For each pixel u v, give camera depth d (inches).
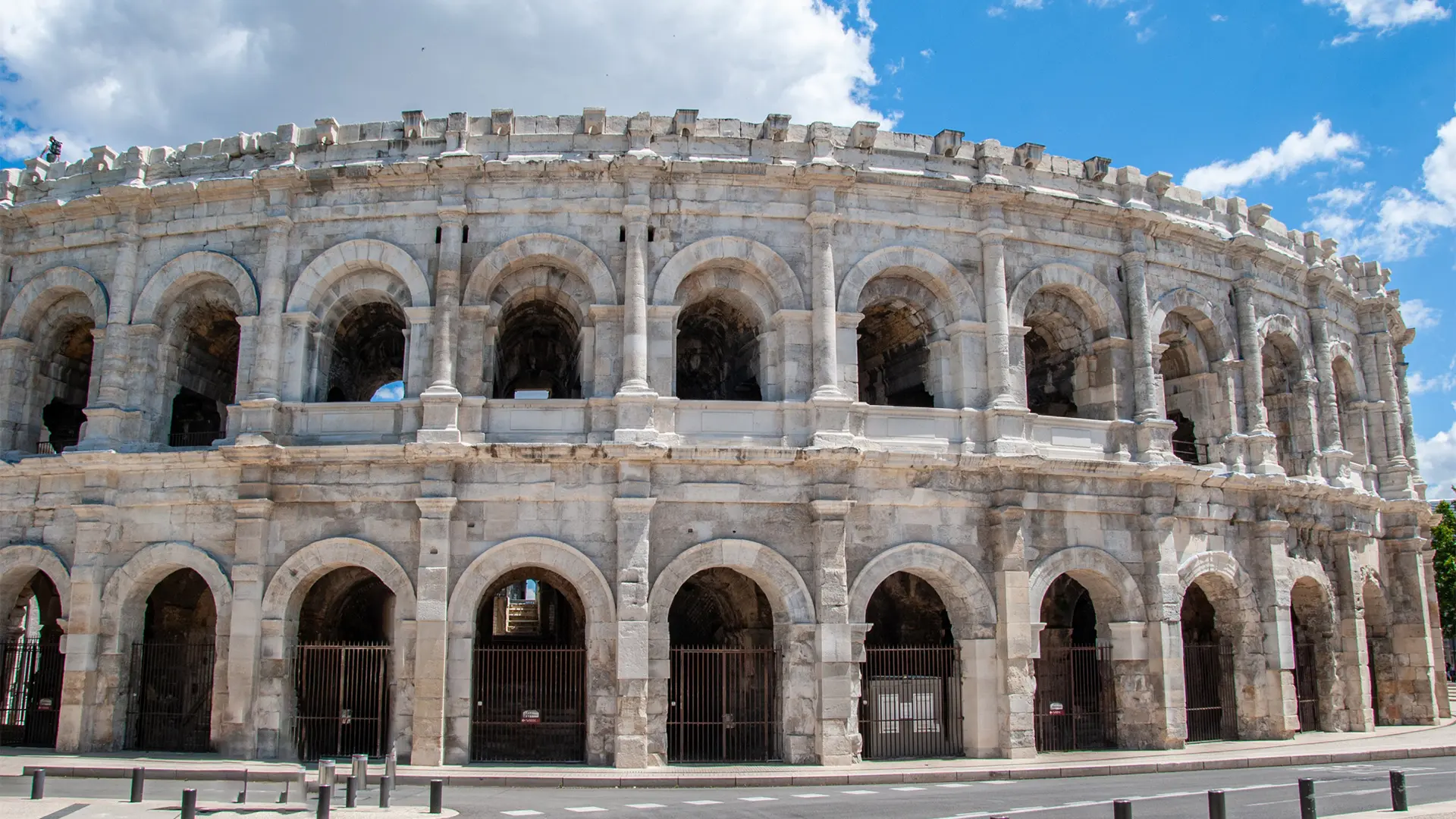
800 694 1322.6
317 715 1421.0
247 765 1240.2
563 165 1407.5
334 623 1598.2
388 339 1726.1
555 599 2085.4
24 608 1780.3
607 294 1396.4
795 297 1421.0
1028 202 1509.6
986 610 1395.2
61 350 1624.0
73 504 1432.1
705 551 1331.2
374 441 1373.0
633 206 1396.4
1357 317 2021.4
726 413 1376.7
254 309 1430.9
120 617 1389.0
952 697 1416.1
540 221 1417.3
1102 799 1042.7
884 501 1382.9
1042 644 1648.6
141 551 1390.3
